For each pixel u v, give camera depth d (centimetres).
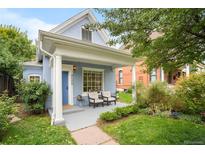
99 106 994
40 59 1081
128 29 439
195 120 600
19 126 561
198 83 716
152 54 499
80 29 1102
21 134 482
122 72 2036
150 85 889
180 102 729
